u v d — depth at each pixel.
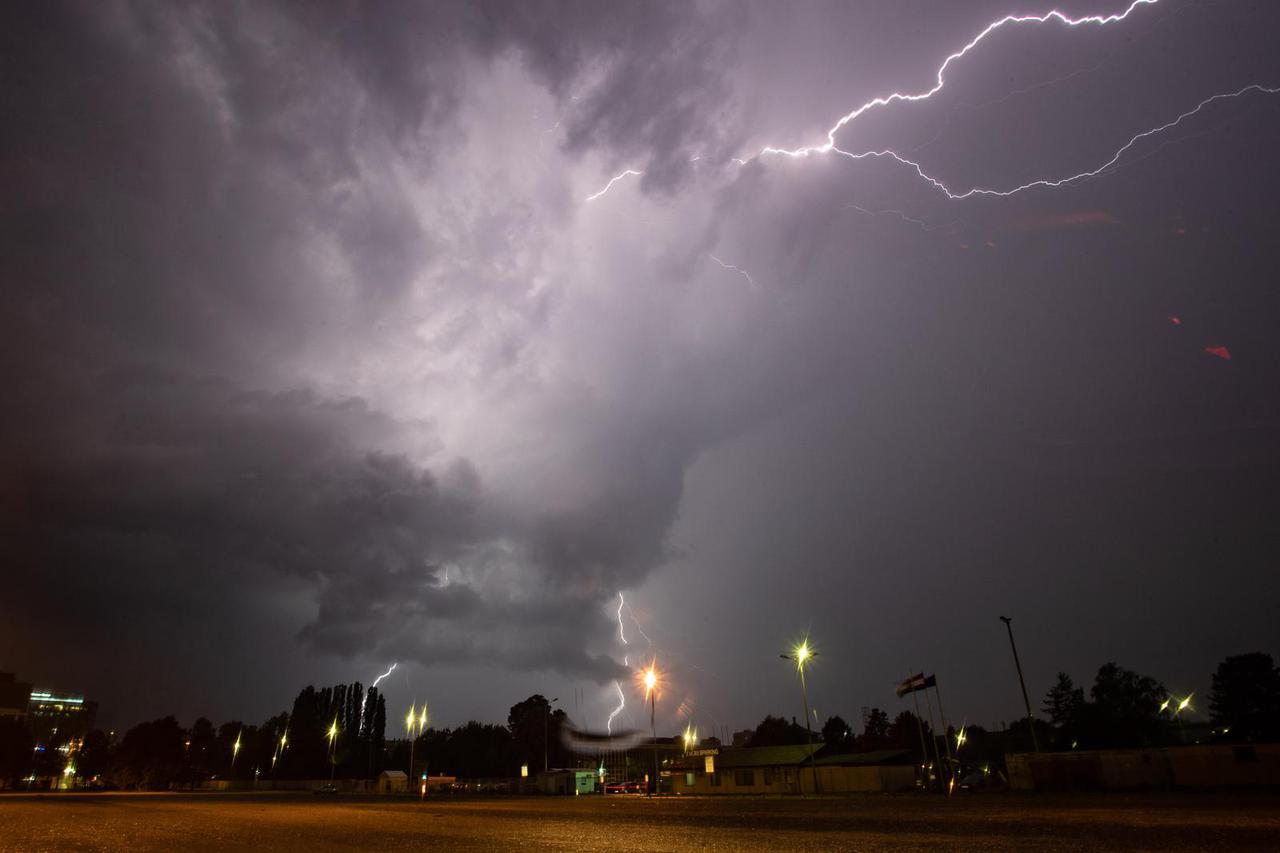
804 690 61.56
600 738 111.00
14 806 41.97
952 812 26.45
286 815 34.50
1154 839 15.66
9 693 125.50
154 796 68.56
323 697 121.94
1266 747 36.78
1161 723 71.94
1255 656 68.06
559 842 19.14
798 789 60.88
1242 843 14.75
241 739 134.12
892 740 97.38
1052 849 14.38
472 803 50.34
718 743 121.38
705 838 19.14
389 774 94.81
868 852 14.75
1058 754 42.78
